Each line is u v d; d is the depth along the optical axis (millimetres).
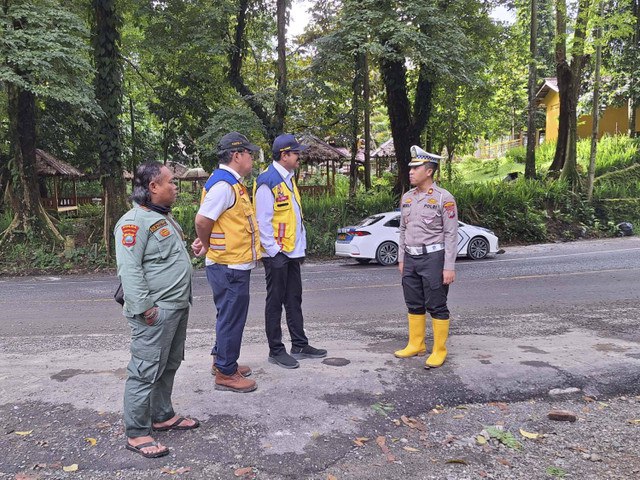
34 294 10242
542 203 19484
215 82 19531
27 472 3053
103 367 4816
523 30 21547
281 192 4559
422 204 4695
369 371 4562
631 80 26203
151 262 3160
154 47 17516
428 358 4777
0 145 18141
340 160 26688
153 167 3186
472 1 17719
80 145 22828
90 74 15094
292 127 21938
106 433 3494
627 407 4004
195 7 17531
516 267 11586
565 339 5508
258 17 19016
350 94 21609
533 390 4242
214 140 16484
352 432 3541
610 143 26781
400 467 3154
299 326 4941
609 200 20062
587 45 18688
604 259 12391
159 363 3225
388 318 6957
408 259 4816
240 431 3523
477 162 41656
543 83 36031
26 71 13492
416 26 15102
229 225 3939
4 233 15602
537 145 37125
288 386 4227
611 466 3176
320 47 16031
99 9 15531
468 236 13570
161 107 19594
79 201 32281
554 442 3488
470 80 16234
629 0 18000
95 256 14875
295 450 3307
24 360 5113
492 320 6535
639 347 5145
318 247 15836
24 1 13742
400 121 19062
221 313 4066
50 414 3771
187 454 3248
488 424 3740
